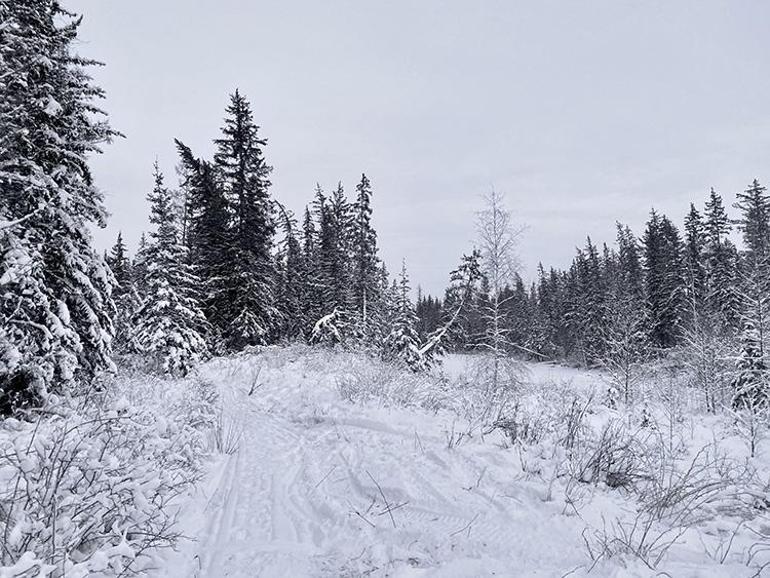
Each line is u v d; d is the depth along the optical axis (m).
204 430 8.36
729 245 37.91
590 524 4.47
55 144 9.97
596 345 42.22
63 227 9.87
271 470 6.65
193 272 24.38
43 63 9.41
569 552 3.93
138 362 17.53
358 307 33.84
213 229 25.23
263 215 26.64
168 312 18.11
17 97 9.48
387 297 30.55
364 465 6.38
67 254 9.77
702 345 21.86
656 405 16.08
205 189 25.58
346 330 28.22
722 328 24.50
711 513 5.01
